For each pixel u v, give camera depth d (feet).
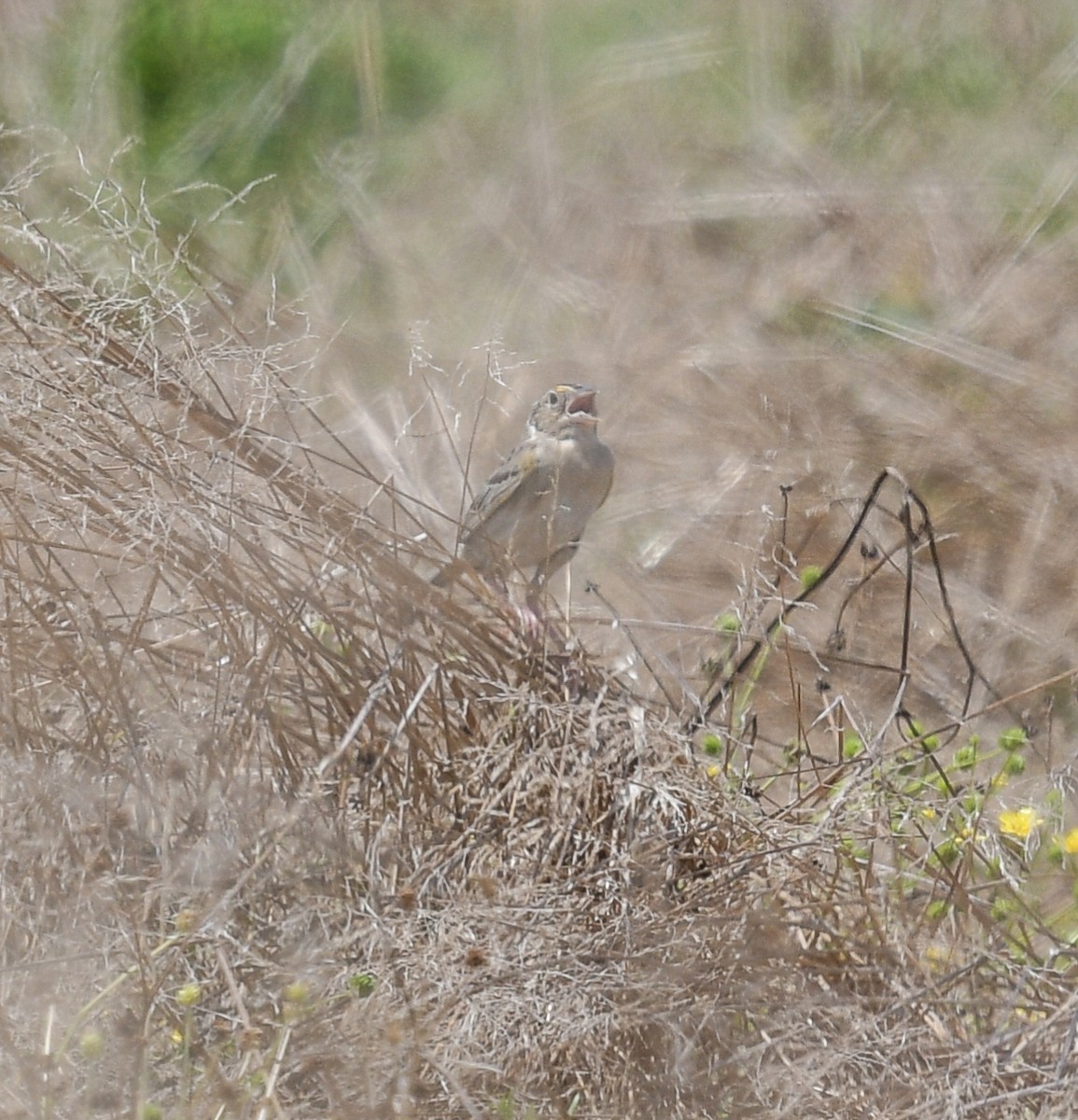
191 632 31.24
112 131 63.00
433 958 26.91
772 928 28.37
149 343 31.48
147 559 30.45
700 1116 26.63
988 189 61.11
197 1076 25.64
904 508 35.32
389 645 31.63
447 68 71.31
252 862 27.96
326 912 27.91
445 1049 26.12
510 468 40.52
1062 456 48.60
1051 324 54.13
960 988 29.04
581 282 59.31
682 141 66.74
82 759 29.30
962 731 39.37
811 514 47.09
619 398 53.01
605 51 71.51
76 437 30.53
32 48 65.05
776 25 70.59
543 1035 26.68
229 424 31.58
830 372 52.24
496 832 29.76
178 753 29.22
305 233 63.10
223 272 56.49
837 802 30.27
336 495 31.73
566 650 32.89
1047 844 34.19
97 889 26.71
